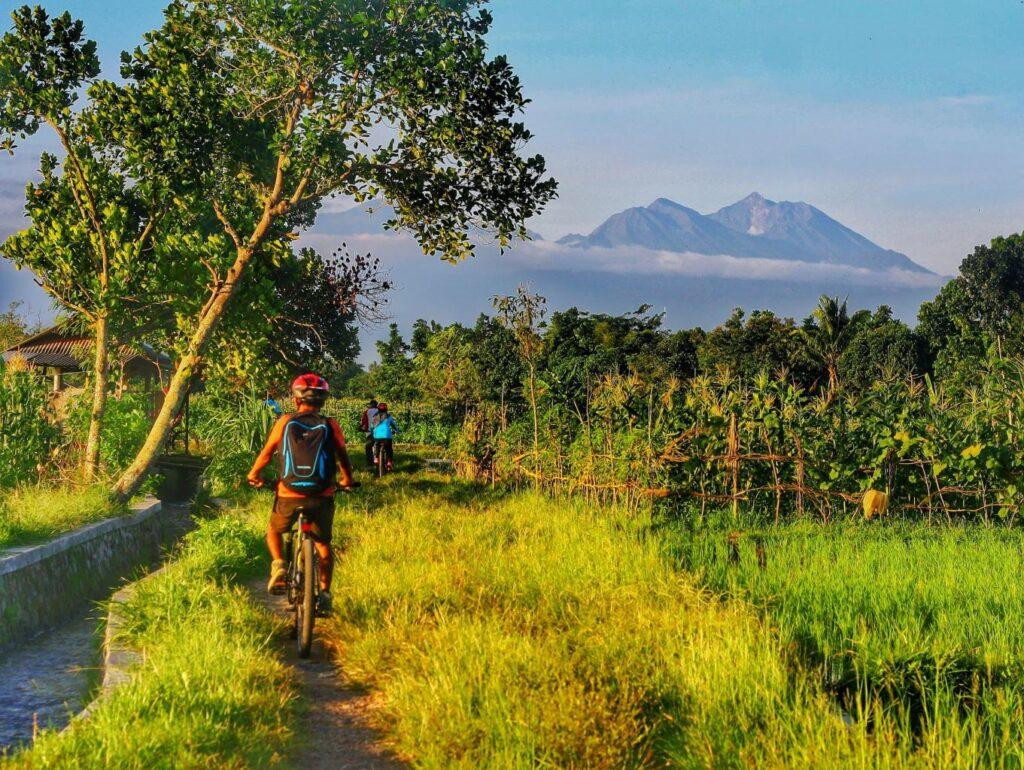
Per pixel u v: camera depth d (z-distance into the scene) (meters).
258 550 12.19
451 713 5.52
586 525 12.92
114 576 12.58
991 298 91.38
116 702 5.45
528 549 10.98
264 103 17.75
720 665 5.95
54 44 16.94
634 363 61.84
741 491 13.74
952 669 5.91
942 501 13.60
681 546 10.90
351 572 10.12
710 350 65.00
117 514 13.80
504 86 17.50
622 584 8.61
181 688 5.86
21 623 9.40
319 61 16.33
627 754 5.07
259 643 7.59
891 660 6.01
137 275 17.08
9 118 16.89
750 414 14.66
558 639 7.02
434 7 16.38
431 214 18.44
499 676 5.89
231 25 17.22
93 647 9.06
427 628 7.59
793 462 14.12
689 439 14.45
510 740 5.09
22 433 15.32
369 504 17.16
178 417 16.75
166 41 17.31
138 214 20.00
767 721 5.16
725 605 7.78
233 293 17.47
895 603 7.71
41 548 10.16
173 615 7.91
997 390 13.63
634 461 14.65
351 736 5.82
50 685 7.62
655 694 5.86
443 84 16.73
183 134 17.44
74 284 17.30
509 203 18.45
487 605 8.45
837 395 15.22
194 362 16.83
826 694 5.71
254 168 19.42
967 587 8.34
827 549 10.07
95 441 16.45
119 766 4.56
